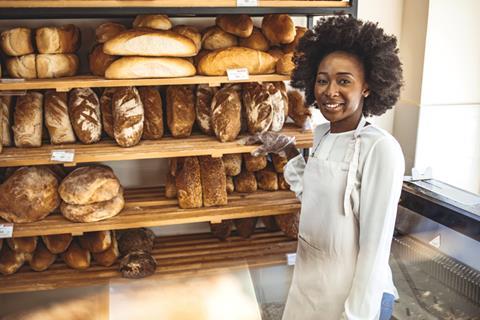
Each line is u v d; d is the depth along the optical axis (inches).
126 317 39.4
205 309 40.8
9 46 82.7
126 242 98.9
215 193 92.8
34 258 92.4
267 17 92.0
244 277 45.4
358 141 55.7
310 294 63.5
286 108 97.8
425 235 69.2
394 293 62.0
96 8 77.4
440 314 62.1
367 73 55.4
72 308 40.0
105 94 92.1
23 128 85.9
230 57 84.8
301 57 62.7
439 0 102.7
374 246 52.9
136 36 80.0
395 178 51.8
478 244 61.5
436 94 109.1
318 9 84.9
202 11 80.4
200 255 98.8
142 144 89.6
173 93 94.2
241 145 89.1
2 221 86.4
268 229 107.6
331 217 58.4
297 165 74.8
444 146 113.3
